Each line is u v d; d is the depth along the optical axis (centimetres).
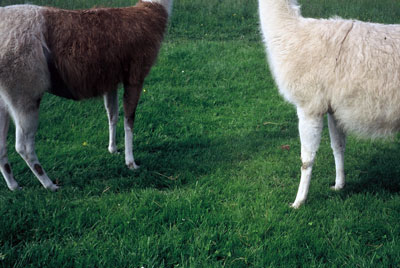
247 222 328
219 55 800
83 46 367
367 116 316
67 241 306
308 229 322
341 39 313
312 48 321
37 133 500
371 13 1098
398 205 351
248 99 629
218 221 329
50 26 354
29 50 334
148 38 411
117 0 1076
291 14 347
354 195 372
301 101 335
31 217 326
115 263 282
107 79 396
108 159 451
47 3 1005
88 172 424
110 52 384
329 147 491
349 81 308
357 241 305
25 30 334
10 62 328
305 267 280
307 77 323
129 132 431
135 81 417
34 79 342
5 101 348
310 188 392
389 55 302
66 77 369
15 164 427
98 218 332
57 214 330
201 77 701
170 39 934
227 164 443
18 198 359
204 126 546
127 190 387
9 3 966
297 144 496
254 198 370
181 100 616
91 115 555
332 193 387
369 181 409
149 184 405
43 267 275
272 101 623
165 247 295
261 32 386
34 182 398
